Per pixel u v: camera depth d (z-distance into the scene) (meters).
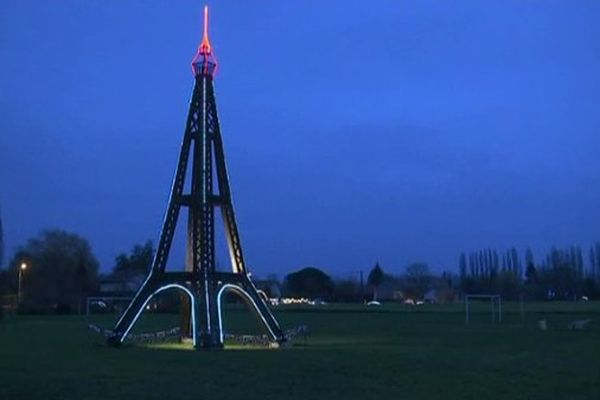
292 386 28.52
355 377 31.72
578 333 68.00
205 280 53.56
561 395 26.80
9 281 139.75
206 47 57.47
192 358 41.12
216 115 57.19
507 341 57.41
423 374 33.12
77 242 154.75
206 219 54.84
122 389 26.70
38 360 38.16
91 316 112.69
